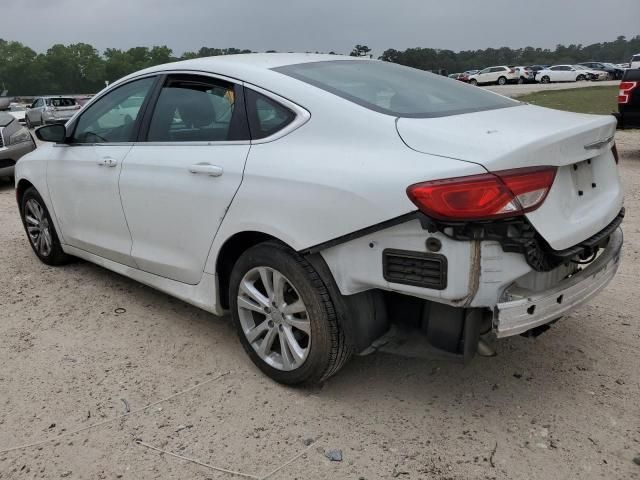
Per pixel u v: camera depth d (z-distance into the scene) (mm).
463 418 2783
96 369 3322
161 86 3684
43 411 2932
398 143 2516
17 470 2520
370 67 3479
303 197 2662
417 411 2850
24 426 2816
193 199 3227
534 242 2330
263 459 2541
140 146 3695
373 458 2525
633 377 3064
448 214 2232
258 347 3139
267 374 3125
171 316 4008
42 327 3883
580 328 3611
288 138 2879
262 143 2975
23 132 9742
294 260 2773
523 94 27297
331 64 3387
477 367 3225
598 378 3068
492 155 2275
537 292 2445
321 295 2713
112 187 3822
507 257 2303
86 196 4129
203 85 3391
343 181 2525
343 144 2674
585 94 24922
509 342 3477
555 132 2479
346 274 2604
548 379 3078
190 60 3633
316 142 2768
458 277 2293
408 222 2355
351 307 2684
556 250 2404
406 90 3113
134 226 3742
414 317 2729
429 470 2443
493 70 45750
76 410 2934
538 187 2326
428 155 2398
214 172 3092
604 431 2646
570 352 3336
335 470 2459
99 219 4078
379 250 2469
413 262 2387
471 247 2268
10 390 3127
